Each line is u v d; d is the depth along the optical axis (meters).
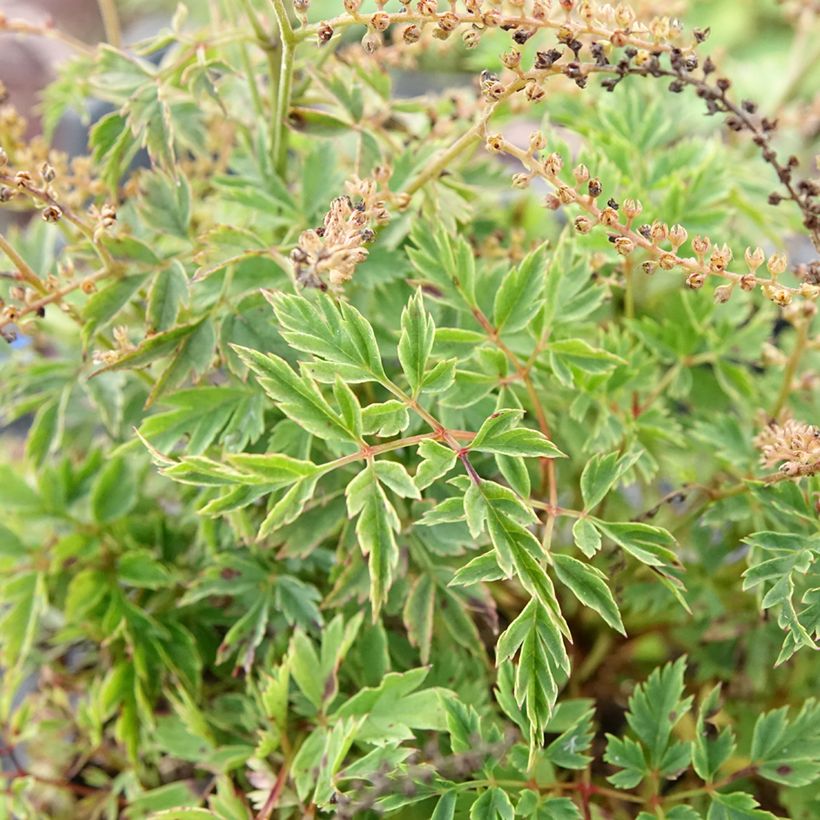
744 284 0.49
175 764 0.65
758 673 0.63
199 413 0.56
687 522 0.62
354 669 0.61
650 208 0.62
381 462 0.50
